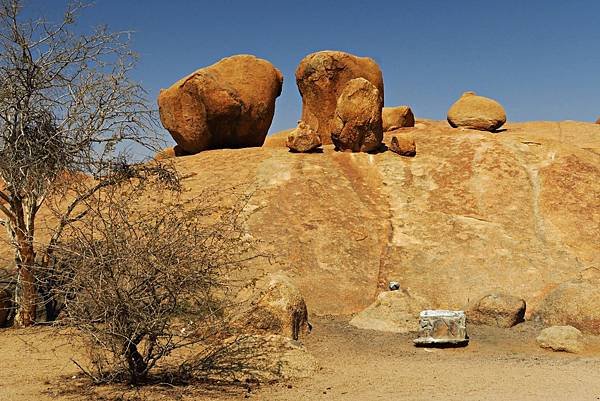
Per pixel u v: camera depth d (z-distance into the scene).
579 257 14.57
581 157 18.72
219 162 19.02
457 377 8.37
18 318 11.40
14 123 11.16
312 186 16.95
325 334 11.67
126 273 7.04
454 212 16.12
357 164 18.44
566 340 10.64
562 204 16.34
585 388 7.64
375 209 16.36
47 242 12.62
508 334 11.76
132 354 7.42
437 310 11.64
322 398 7.16
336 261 14.38
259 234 14.98
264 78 21.08
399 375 8.49
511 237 15.16
